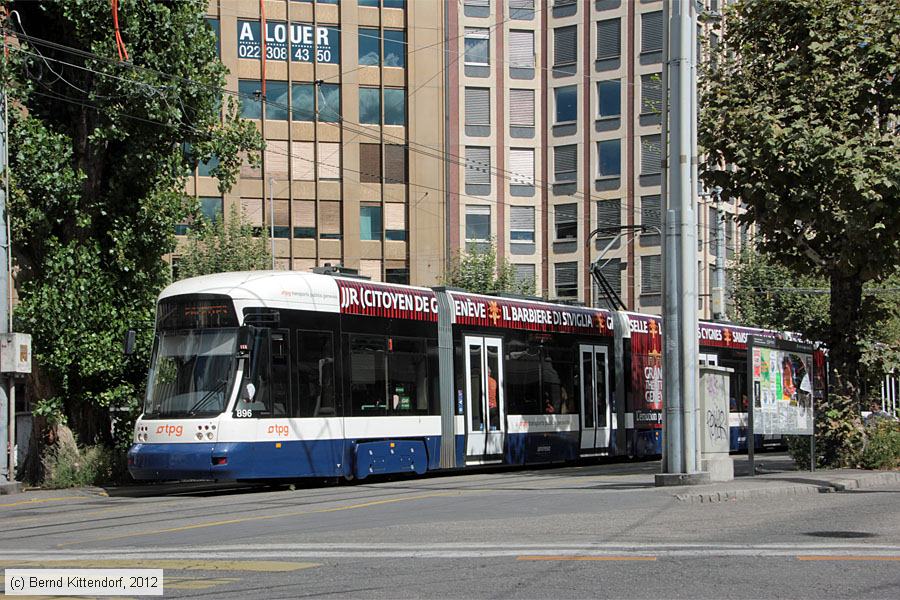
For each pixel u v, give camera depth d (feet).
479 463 75.46
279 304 62.44
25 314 72.74
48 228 72.84
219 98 77.71
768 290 143.74
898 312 70.23
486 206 187.21
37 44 74.08
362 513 45.62
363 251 179.73
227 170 79.25
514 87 189.57
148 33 73.10
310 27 179.01
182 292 62.90
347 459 65.31
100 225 76.95
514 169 189.57
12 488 67.36
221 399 60.18
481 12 188.65
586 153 187.83
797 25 66.54
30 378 74.43
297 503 52.65
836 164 61.46
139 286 77.36
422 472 70.69
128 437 77.56
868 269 65.31
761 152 63.31
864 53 63.72
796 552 30.99
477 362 76.23
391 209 181.98
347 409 65.57
